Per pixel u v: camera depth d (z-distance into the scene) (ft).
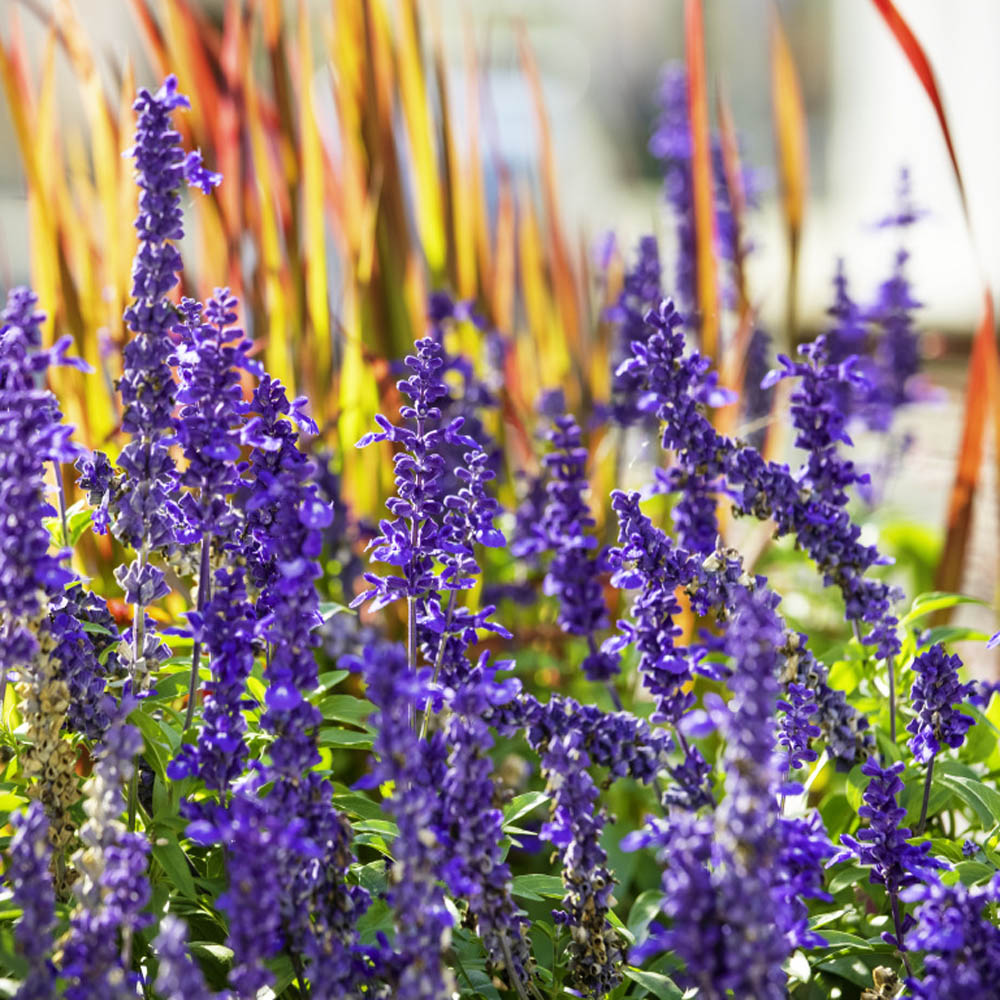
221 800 4.02
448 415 5.25
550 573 4.49
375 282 5.26
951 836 4.47
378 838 4.19
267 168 5.18
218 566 4.20
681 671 4.07
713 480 4.42
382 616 5.14
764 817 3.78
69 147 5.60
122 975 3.83
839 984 4.27
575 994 4.08
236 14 5.24
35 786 4.07
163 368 4.09
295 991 4.12
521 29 6.06
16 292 3.92
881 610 4.27
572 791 3.97
